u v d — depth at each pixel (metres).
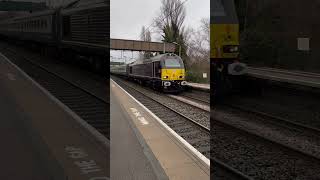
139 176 5.43
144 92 23.97
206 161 6.48
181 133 10.12
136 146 7.02
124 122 9.58
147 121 10.56
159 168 5.76
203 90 22.89
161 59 24.72
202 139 8.98
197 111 14.44
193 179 5.60
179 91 24.69
